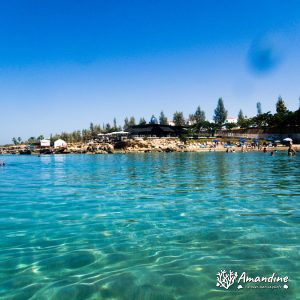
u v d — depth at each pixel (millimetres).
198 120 162875
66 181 20719
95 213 10227
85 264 5836
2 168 37219
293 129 98250
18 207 11461
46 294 4703
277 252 6215
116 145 97062
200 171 26250
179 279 5129
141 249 6578
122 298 4555
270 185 16531
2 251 6621
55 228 8383
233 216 9375
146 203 11891
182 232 7750
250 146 85750
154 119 127750
